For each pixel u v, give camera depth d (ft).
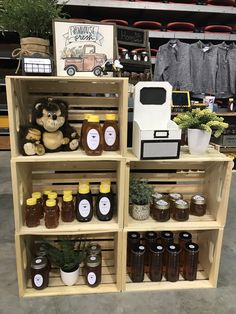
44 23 4.64
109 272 5.80
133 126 5.06
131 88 5.54
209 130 4.87
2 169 12.72
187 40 15.34
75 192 5.91
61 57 4.80
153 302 5.10
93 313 4.83
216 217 5.41
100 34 4.95
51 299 5.12
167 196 5.84
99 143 4.62
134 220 5.32
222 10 14.44
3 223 8.04
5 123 15.49
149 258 5.66
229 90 14.03
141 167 5.94
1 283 5.53
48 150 4.71
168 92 5.04
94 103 5.55
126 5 13.96
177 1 14.43
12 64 16.01
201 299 5.21
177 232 6.23
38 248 5.87
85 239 6.06
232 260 6.46
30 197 5.51
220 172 5.25
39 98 5.14
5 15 4.51
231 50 13.73
